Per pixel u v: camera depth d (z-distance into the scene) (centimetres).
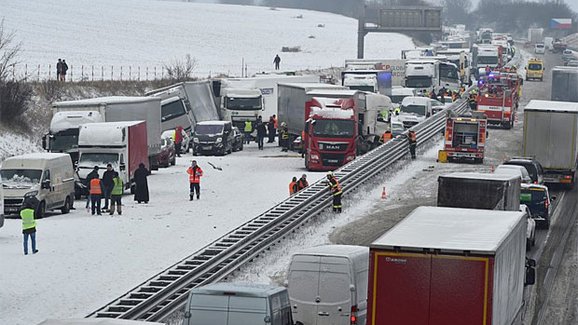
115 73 19475
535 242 7325
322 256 4434
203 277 5638
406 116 15562
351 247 4703
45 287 5603
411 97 16100
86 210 8781
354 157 11212
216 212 8362
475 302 3372
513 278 3950
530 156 10006
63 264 6216
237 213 8288
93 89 15725
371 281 3453
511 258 3844
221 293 3641
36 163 8394
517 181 6200
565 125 9931
